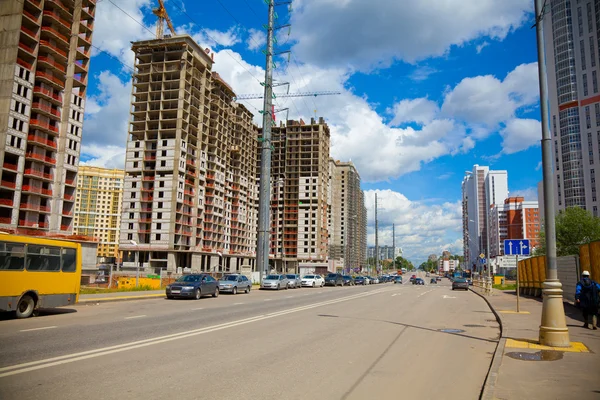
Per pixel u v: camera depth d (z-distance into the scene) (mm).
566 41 117500
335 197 169250
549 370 7664
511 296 32156
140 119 102250
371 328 13586
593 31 112062
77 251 16594
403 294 35188
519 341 10875
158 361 7973
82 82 79375
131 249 96438
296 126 148625
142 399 5723
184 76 101188
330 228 155875
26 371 6930
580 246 20984
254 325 13562
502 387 6543
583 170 112250
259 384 6633
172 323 13453
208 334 11453
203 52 110000
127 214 98562
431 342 11219
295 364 8109
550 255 10422
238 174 133250
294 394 6180
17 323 12852
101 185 173500
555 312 10203
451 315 18656
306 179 143125
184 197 101062
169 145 98438
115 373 7004
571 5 117062
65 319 14039
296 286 47281
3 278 13500
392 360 8758
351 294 33750
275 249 142500
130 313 16344
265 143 52219
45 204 73250
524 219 148875
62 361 7695
